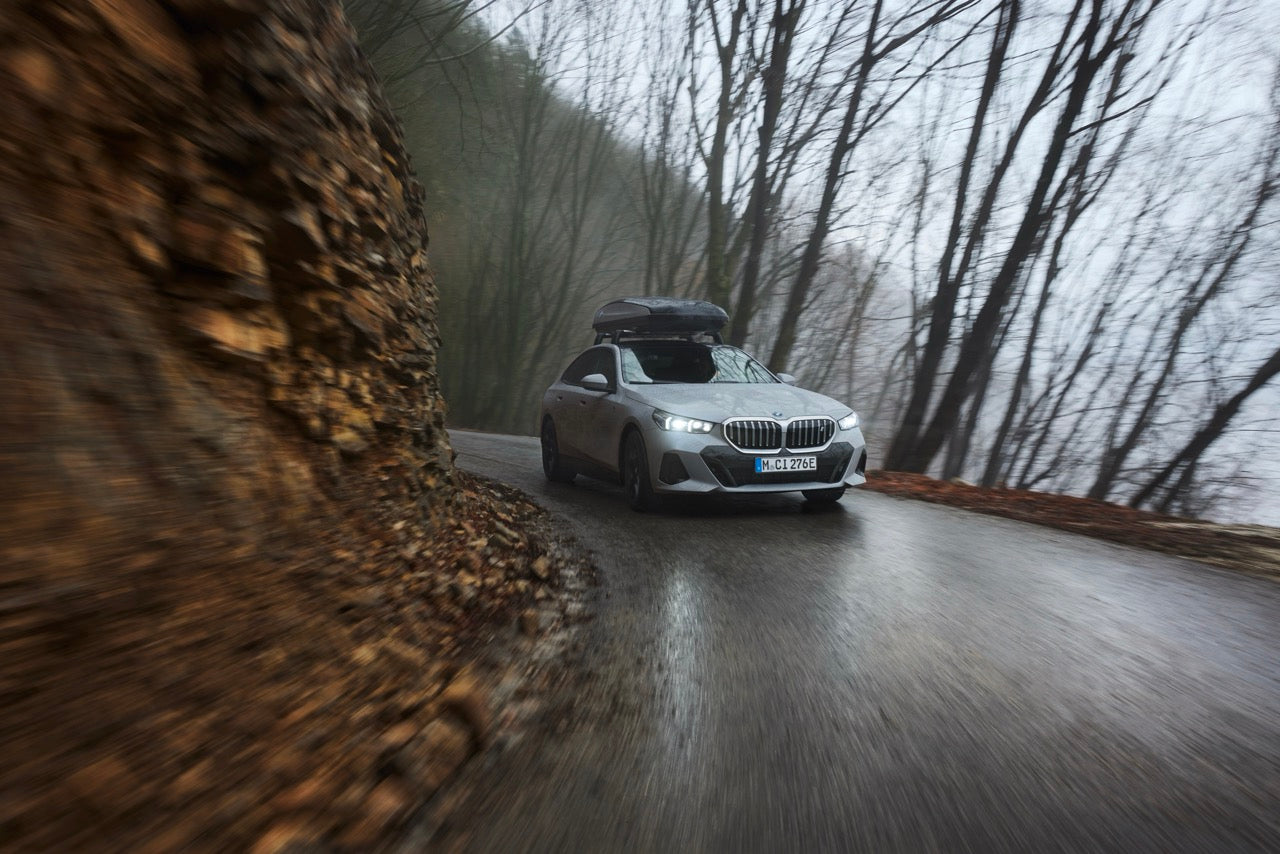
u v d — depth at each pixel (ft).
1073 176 60.39
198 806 6.26
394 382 16.96
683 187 95.71
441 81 75.82
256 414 11.45
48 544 6.88
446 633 11.92
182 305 10.47
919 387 52.11
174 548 8.33
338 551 11.76
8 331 7.43
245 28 12.37
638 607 14.62
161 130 10.59
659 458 23.76
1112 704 10.23
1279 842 7.02
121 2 10.28
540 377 119.03
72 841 5.46
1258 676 11.51
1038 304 80.18
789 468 23.67
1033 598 15.57
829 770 8.29
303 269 13.06
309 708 8.14
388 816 7.00
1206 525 24.80
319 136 14.55
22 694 6.01
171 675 7.19
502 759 8.48
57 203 8.77
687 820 7.25
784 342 58.75
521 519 23.31
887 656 11.99
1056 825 7.25
